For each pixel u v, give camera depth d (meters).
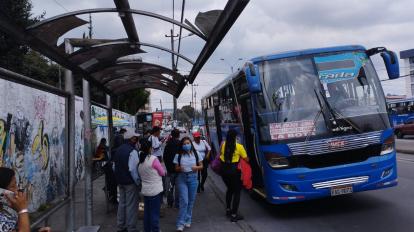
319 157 8.23
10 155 5.29
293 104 8.56
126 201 7.77
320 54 8.94
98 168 16.69
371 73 8.92
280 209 9.73
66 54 6.84
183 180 8.26
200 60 7.90
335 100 8.56
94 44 7.44
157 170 7.30
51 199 6.79
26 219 3.58
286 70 8.81
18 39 5.51
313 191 8.12
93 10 5.86
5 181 3.60
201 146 12.70
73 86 7.67
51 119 7.04
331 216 8.66
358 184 8.19
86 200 8.41
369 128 8.43
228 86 12.55
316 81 8.70
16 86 5.55
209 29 6.45
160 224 8.77
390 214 8.33
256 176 9.88
